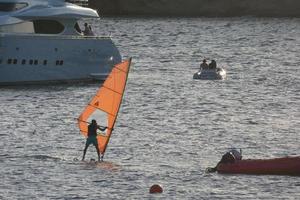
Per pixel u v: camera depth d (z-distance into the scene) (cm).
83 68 19900
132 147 13450
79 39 19738
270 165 11675
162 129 15000
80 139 14000
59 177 11550
